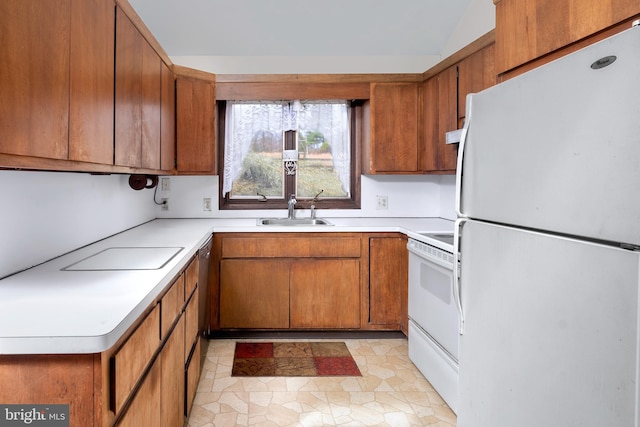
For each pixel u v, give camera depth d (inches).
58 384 36.4
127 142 71.0
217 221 132.7
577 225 41.8
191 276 80.8
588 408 40.6
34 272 60.1
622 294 36.6
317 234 120.9
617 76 36.8
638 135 34.8
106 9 60.5
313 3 116.8
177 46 131.3
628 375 36.2
